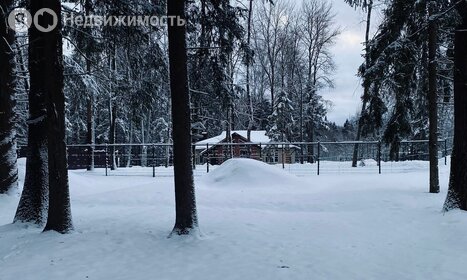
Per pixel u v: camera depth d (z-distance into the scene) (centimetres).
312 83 4316
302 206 1170
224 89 1116
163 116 4306
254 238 818
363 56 1706
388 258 713
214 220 962
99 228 864
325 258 707
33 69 910
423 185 1425
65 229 823
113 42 1113
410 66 1396
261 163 1576
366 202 1178
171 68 805
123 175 1958
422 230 895
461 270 654
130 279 593
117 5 1027
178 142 812
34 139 909
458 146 1004
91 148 2303
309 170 2078
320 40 4034
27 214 892
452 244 793
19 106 2514
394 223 959
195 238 795
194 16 990
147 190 1295
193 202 822
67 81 1759
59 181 820
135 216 979
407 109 1500
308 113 4744
